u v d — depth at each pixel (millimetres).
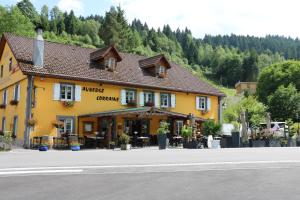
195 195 7945
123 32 102875
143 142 29625
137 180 9812
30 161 14242
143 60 36219
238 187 8906
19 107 29344
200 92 35688
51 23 122438
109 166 12570
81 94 29625
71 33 130750
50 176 10367
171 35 176375
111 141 27141
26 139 27109
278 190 8562
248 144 27109
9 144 23016
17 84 30250
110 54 32062
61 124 27719
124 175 10648
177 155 17453
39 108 27750
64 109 28797
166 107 33781
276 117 58250
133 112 27219
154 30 156875
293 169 12203
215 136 27062
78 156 16938
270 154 18016
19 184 9125
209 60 174375
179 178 10172
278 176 10664
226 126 31906
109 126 27484
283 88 58719
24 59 28500
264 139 27734
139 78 33062
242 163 13664
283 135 31484
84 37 115062
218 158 15695
